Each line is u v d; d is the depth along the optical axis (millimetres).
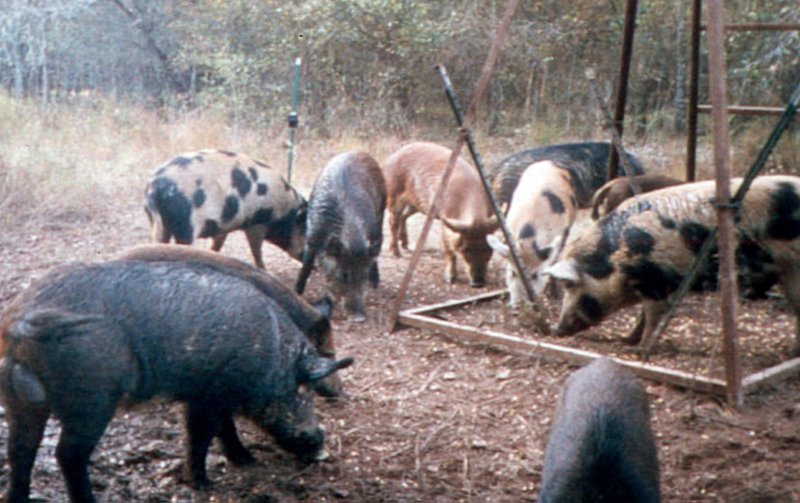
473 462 5766
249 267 5754
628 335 7801
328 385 5914
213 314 4969
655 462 4367
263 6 18406
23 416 4695
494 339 7340
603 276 7223
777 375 6598
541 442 6000
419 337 7738
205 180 8750
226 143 15188
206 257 5723
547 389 6711
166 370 4906
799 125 14000
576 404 4418
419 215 12664
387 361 7281
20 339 4625
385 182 9516
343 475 5590
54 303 4723
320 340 5781
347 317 8203
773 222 6762
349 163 8688
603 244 7211
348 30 17422
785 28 8086
